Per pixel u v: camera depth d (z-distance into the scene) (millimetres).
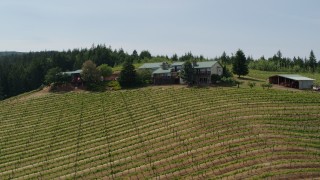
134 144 81750
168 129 86875
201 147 74562
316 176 60469
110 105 112188
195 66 131625
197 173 64312
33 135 97750
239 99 102562
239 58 143250
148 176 66625
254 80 139875
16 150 89562
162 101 108688
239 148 72062
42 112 114250
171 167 68625
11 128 104438
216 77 128250
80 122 102375
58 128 100188
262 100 100562
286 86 124062
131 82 133375
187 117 92625
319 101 98188
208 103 101375
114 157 77125
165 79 134125
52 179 71125
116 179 67188
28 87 164125
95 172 71500
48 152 85938
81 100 120688
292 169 62594
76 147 86188
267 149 70625
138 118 98312
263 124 82938
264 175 60219
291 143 73000
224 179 60594
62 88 140125
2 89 156250
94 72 138500
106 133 91875
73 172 73250
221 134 79250
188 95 111250
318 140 74812
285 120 85312
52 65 176000
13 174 76250
